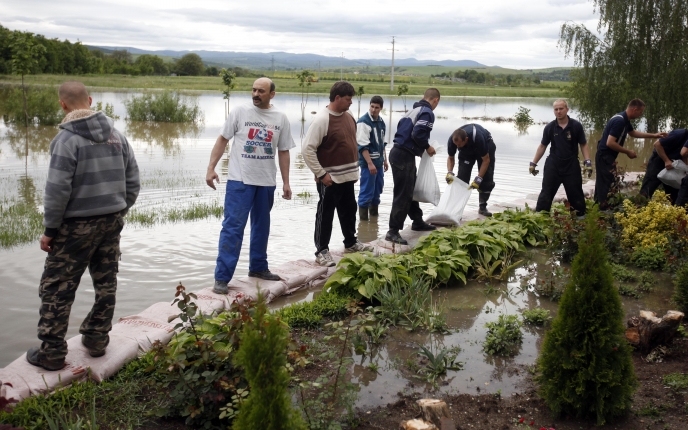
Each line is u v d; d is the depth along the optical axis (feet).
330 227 24.36
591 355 12.86
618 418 13.17
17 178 44.47
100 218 14.20
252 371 9.38
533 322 19.19
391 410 13.61
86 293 22.03
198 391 12.57
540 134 94.38
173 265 25.48
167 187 42.29
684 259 24.32
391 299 19.07
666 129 90.89
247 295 19.93
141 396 13.91
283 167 22.02
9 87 141.79
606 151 31.81
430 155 28.81
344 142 23.61
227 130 20.72
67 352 14.46
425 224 30.68
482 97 245.86
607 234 26.11
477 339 17.88
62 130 13.82
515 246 25.99
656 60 83.10
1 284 22.58
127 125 91.45
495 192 43.73
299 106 142.41
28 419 12.41
